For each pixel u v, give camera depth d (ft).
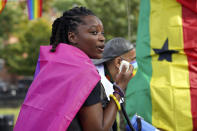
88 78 5.51
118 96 5.90
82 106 5.49
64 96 5.48
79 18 6.08
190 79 9.77
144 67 10.47
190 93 9.71
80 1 26.27
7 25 72.43
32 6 16.35
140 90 10.41
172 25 9.96
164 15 10.12
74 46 6.10
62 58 5.90
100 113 5.52
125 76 6.04
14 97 64.44
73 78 5.55
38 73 6.23
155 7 10.32
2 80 121.08
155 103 10.00
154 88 10.06
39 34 70.59
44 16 69.41
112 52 8.92
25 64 76.95
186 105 9.70
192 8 9.70
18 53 77.10
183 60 9.88
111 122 5.58
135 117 8.56
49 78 5.78
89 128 5.45
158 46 10.15
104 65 8.80
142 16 10.76
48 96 5.62
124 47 9.34
